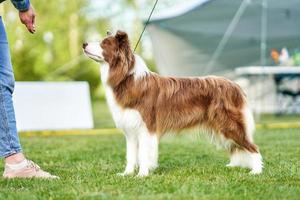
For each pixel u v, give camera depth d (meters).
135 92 5.77
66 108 12.53
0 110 5.49
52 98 12.45
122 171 6.30
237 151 6.36
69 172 6.18
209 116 6.11
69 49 26.88
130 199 4.53
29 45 25.50
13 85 5.59
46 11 26.64
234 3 15.24
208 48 16.44
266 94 17.20
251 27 16.16
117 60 5.79
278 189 4.98
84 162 7.08
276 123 13.92
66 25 26.88
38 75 25.75
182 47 16.31
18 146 5.63
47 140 10.32
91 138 10.85
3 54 5.43
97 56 5.81
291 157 7.48
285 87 17.73
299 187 5.11
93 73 27.08
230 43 16.45
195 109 6.07
